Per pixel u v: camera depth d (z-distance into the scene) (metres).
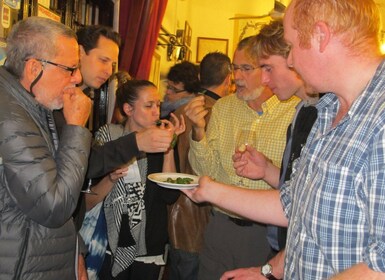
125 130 2.18
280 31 1.59
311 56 0.96
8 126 1.18
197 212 2.46
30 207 1.18
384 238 0.78
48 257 1.26
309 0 0.95
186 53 6.72
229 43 7.30
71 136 1.31
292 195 1.14
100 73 1.92
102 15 3.02
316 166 0.98
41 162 1.20
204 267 2.22
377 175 0.80
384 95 0.86
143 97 2.12
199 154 2.18
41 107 1.32
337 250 0.92
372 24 0.93
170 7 5.42
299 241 1.04
